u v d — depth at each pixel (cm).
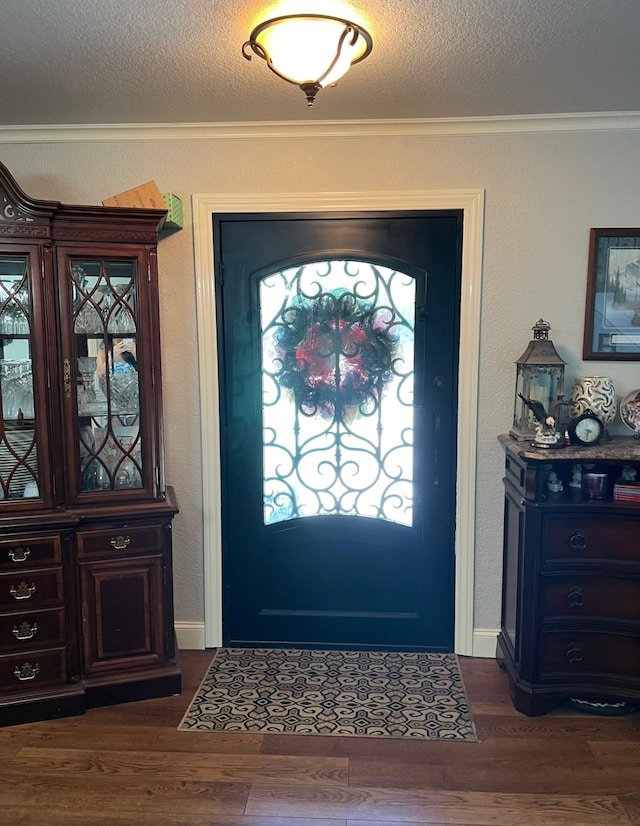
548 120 257
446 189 266
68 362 238
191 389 285
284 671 276
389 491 288
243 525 292
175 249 277
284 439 289
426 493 284
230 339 282
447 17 176
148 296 243
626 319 265
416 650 293
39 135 270
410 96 235
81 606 246
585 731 235
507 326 271
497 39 190
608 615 236
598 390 253
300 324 282
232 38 189
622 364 268
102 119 260
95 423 247
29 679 241
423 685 265
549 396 259
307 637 297
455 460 281
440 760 218
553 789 204
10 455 237
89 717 244
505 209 265
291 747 225
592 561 234
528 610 239
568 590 237
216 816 193
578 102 243
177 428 288
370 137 266
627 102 243
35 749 225
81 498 244
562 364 247
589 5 170
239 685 265
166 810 195
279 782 207
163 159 272
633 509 228
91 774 212
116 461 249
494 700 254
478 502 281
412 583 290
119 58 202
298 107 246
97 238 236
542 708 243
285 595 296
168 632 257
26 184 273
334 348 282
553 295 268
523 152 262
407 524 288
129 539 249
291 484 291
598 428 241
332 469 289
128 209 235
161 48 195
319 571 294
